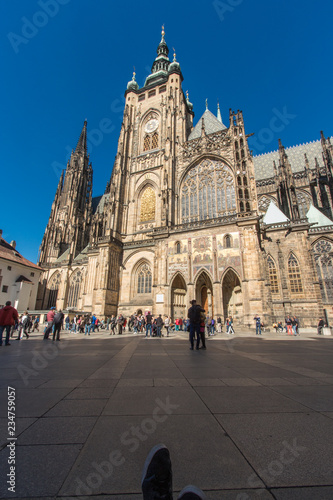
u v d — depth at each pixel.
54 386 7.86
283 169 66.75
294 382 8.40
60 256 97.06
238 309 48.41
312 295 51.09
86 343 22.73
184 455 3.86
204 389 7.55
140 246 61.19
